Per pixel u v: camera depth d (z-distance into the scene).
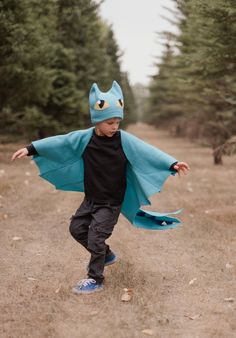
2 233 6.46
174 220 4.57
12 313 3.92
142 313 3.95
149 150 4.35
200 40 8.68
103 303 4.14
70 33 20.73
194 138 31.52
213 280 4.79
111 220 4.41
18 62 13.06
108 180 4.35
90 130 4.42
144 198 4.41
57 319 3.81
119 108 4.25
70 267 5.11
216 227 7.04
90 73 22.05
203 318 3.88
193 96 14.38
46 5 14.04
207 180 12.75
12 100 14.64
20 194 9.38
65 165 4.51
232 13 7.14
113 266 5.11
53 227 6.87
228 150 9.01
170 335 3.57
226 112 13.48
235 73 8.77
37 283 4.62
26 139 19.28
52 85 18.66
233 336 3.56
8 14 12.11
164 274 4.95
